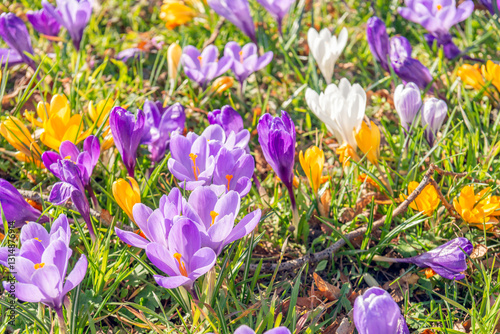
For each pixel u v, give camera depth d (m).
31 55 0.73
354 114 0.61
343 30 0.71
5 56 0.73
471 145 0.65
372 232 0.62
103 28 0.92
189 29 0.89
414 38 0.89
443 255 0.57
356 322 0.48
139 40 0.87
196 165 0.55
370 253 0.60
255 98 0.78
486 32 0.84
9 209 0.57
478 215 0.59
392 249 0.62
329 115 0.63
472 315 0.53
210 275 0.53
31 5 0.93
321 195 0.63
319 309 0.54
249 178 0.54
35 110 0.73
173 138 0.55
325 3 0.93
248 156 0.54
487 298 0.54
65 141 0.59
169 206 0.50
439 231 0.62
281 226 0.63
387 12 0.90
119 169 0.67
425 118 0.63
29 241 0.50
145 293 0.58
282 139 0.57
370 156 0.62
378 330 0.48
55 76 0.76
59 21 0.76
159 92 0.79
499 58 0.83
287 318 0.54
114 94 0.77
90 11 0.76
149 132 0.64
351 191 0.65
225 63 0.72
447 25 0.77
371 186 0.65
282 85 0.80
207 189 0.51
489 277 0.55
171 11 0.88
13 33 0.72
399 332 0.50
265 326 0.53
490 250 0.61
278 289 0.59
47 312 0.55
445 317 0.57
